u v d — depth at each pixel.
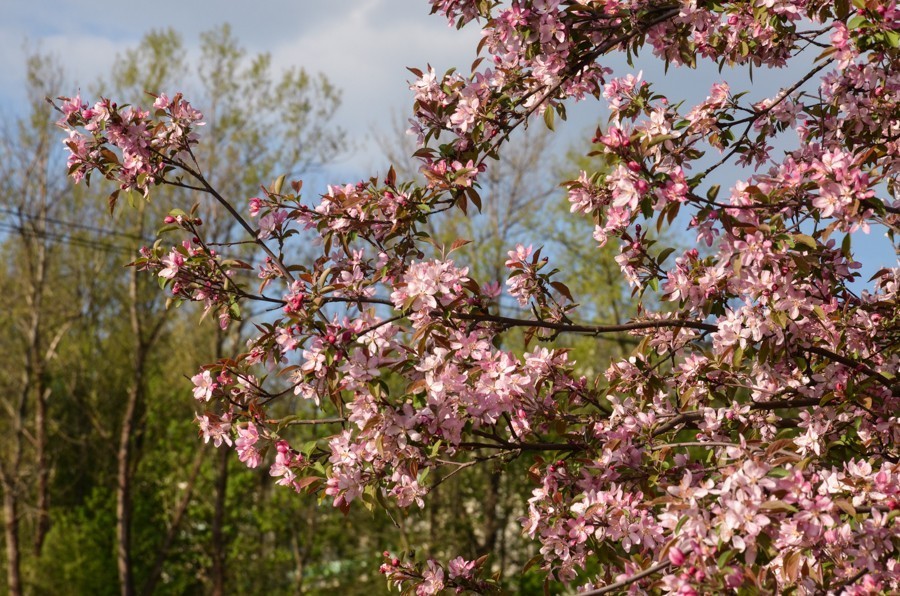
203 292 4.34
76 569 19.92
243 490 20.05
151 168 4.51
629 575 3.58
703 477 3.89
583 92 4.50
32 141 19.39
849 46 3.86
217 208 17.20
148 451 21.83
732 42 4.49
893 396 4.26
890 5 3.57
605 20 4.26
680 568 3.07
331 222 4.38
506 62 4.36
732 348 3.89
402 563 4.43
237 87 17.97
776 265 3.48
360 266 4.42
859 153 4.31
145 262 4.39
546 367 4.42
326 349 3.67
